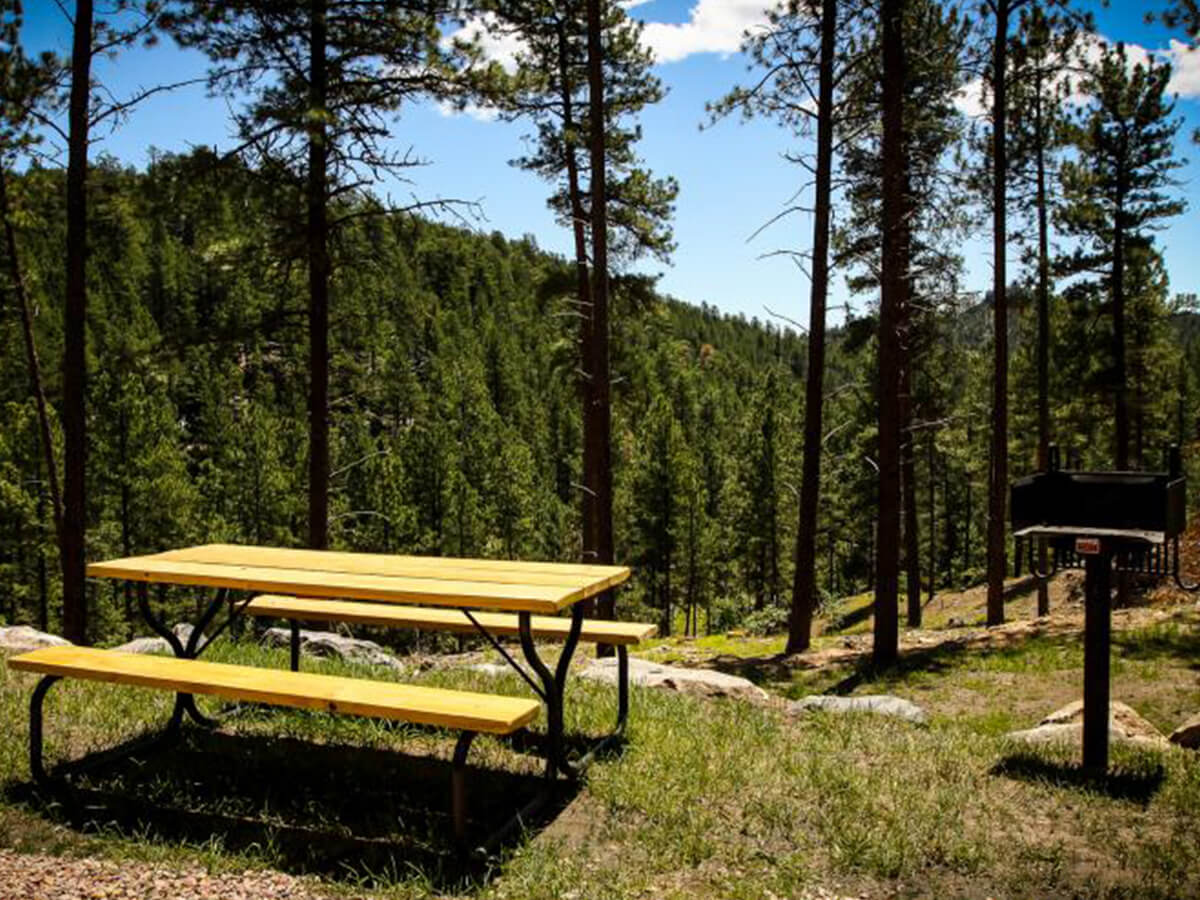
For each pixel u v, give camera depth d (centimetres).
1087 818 448
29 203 1459
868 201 1507
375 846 386
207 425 4844
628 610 4006
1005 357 1581
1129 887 367
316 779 462
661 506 3716
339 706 401
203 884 349
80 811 416
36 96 1209
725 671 1303
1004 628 1405
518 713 381
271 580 471
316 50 1081
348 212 1165
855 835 406
